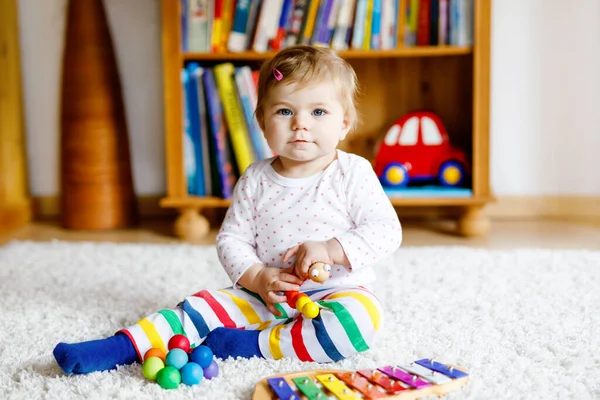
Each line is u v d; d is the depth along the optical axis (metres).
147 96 2.08
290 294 0.93
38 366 0.93
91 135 1.94
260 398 0.79
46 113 2.11
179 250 1.64
